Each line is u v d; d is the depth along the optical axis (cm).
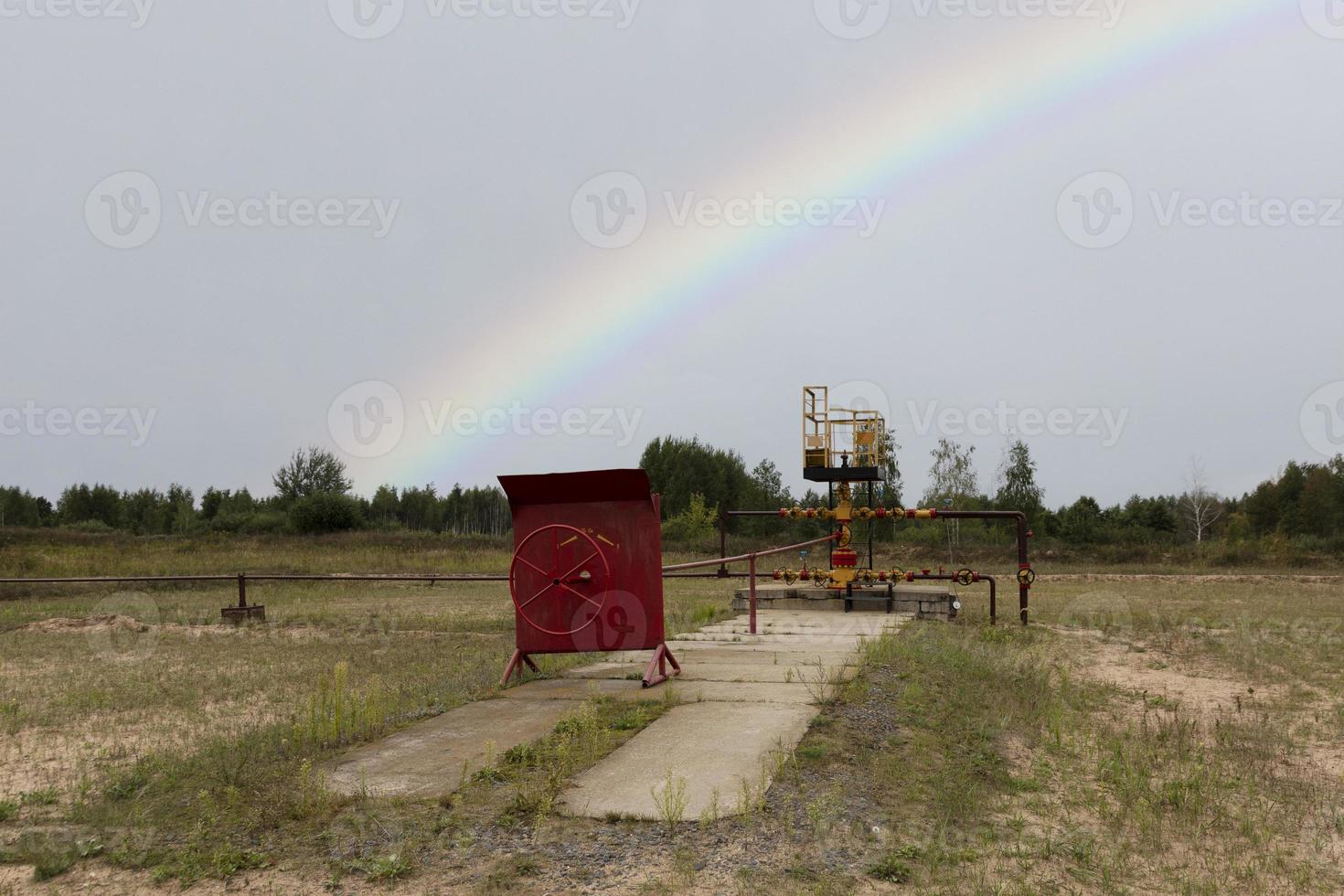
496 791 518
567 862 432
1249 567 3659
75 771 608
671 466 6412
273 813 489
